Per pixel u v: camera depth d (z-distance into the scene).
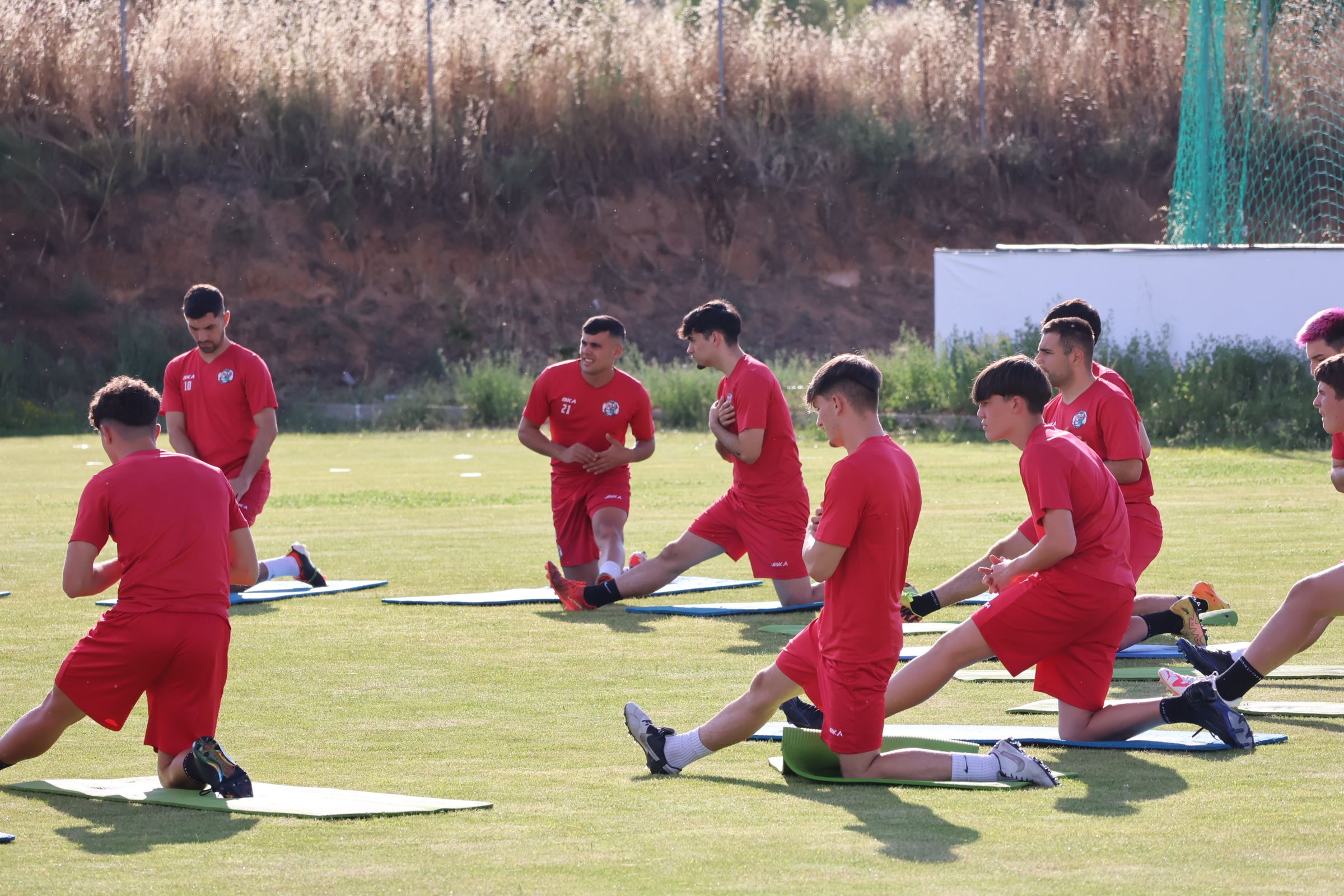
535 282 71.25
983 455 46.09
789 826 9.99
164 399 21.59
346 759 12.20
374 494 36.19
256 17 70.69
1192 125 56.38
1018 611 12.34
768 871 8.88
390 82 71.00
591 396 21.62
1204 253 50.56
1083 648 12.49
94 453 48.97
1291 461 42.38
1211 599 16.44
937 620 18.97
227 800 10.73
